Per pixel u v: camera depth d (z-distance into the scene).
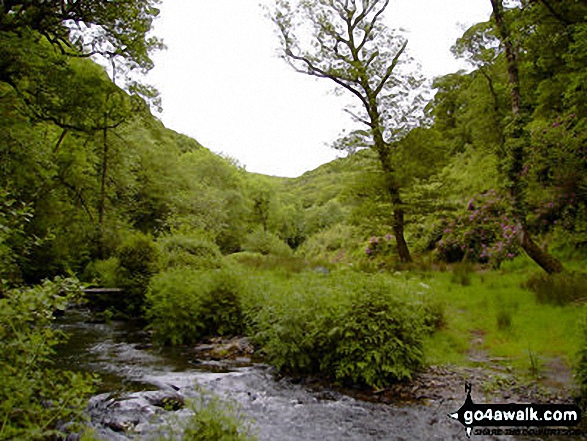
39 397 2.96
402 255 16.12
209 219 30.23
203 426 3.10
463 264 12.98
